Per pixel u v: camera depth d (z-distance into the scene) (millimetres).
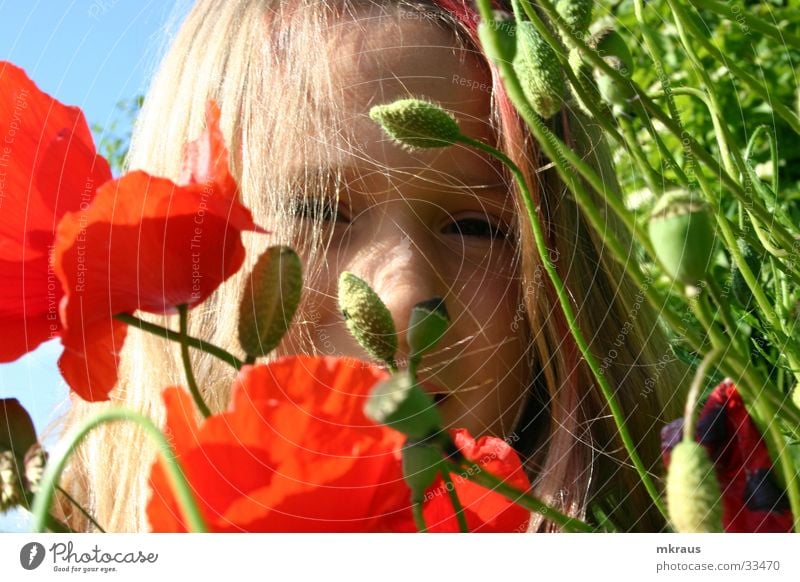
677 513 227
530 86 316
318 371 259
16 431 251
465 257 637
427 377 576
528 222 633
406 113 303
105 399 281
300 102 637
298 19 654
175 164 611
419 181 629
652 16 687
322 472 250
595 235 642
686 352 549
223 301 560
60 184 282
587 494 549
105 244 266
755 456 290
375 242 621
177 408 255
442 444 254
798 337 401
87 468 542
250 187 630
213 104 299
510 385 646
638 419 652
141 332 517
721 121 393
